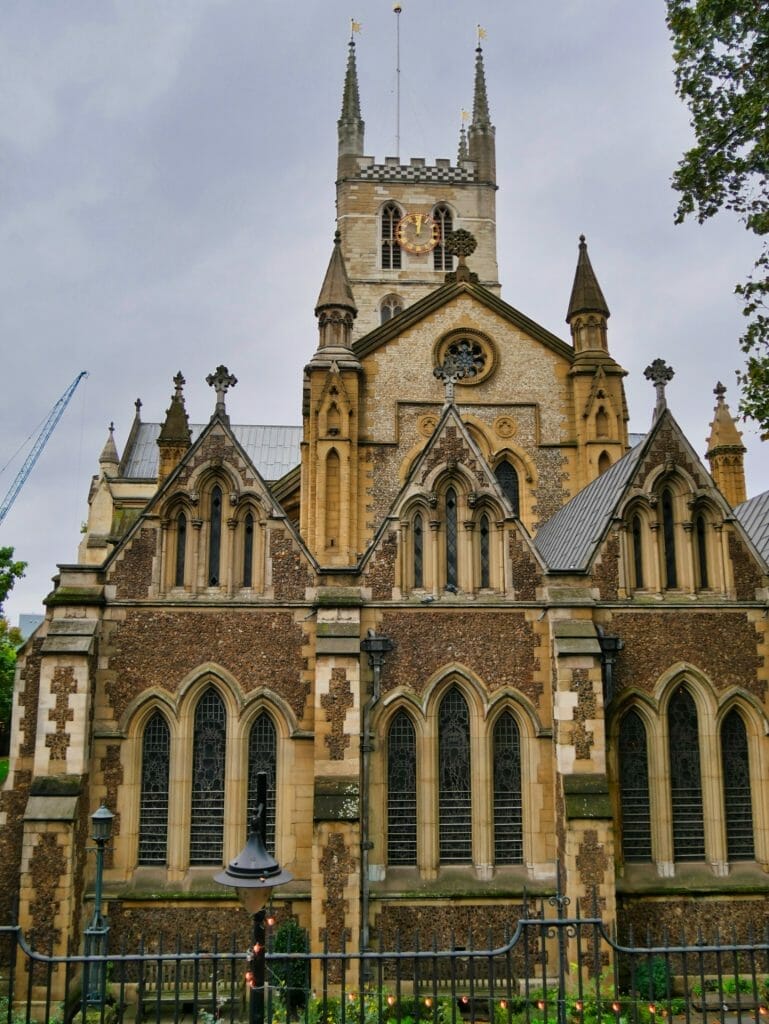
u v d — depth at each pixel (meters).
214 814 26.80
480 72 80.38
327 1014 21.44
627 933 25.53
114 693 26.86
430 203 75.25
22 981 23.67
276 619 27.64
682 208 26.77
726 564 28.14
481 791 26.80
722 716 27.41
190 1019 24.09
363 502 39.50
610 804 25.06
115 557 27.61
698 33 25.06
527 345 41.56
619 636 27.50
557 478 40.50
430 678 27.23
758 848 26.91
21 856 25.03
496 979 25.33
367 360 40.84
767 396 25.84
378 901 25.61
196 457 28.36
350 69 78.94
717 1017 22.42
